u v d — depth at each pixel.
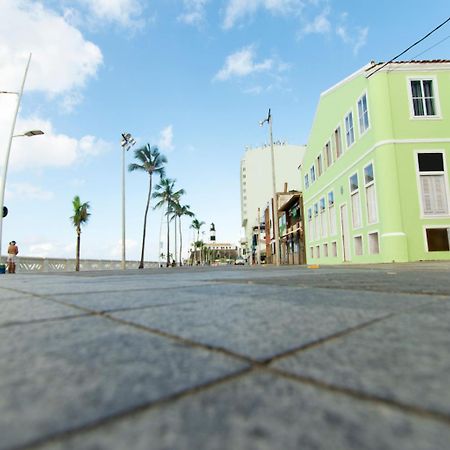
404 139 13.09
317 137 21.69
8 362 0.99
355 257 15.87
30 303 2.30
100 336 1.32
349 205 16.42
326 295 2.58
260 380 0.83
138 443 0.54
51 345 1.19
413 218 12.67
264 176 99.19
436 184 12.95
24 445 0.53
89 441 0.55
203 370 0.91
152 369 0.92
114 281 5.09
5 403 0.70
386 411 0.64
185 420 0.62
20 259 19.75
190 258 97.88
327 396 0.72
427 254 12.47
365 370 0.89
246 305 2.10
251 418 0.62
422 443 0.53
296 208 30.83
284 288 3.21
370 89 13.80
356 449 0.51
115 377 0.86
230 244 157.88
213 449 0.51
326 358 1.00
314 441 0.54
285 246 36.72
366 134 14.29
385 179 12.91
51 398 0.73
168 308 2.01
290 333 1.34
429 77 13.50
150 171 36.78
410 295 2.50
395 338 1.23
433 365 0.92
